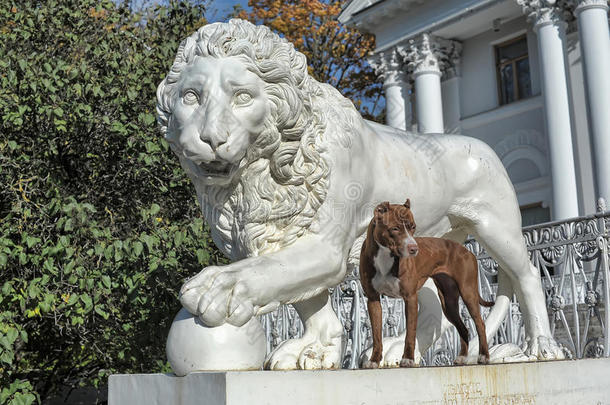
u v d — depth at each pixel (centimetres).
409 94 1549
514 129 1399
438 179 279
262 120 216
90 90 474
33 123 473
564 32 1240
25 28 503
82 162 514
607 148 1128
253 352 200
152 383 199
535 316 307
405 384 207
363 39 1836
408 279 217
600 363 282
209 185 235
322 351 244
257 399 179
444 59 1520
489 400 229
